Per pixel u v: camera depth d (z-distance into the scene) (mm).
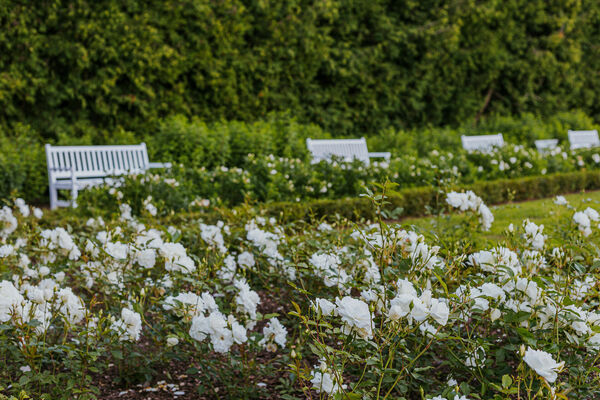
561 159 11539
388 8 15688
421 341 2332
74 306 2615
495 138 13055
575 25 18609
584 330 2229
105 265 3109
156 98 11812
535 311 2293
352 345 2184
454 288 3082
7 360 2799
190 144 9414
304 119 13875
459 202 3646
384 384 2432
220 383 2822
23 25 10203
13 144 9539
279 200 7621
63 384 2592
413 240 2670
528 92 18062
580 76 19094
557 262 2973
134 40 11078
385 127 15297
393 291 2439
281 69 13242
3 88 10234
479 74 17094
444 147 12648
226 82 12461
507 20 17203
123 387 2791
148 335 2986
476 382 2547
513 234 3078
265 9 12820
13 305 2361
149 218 4598
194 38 11945
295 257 3387
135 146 9109
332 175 8352
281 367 2910
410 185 9008
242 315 2707
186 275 3000
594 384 2369
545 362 1769
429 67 15727
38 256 3617
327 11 13625
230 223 4711
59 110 10984
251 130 10398
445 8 15867
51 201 8047
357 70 14609
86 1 10680
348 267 3332
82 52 10555
